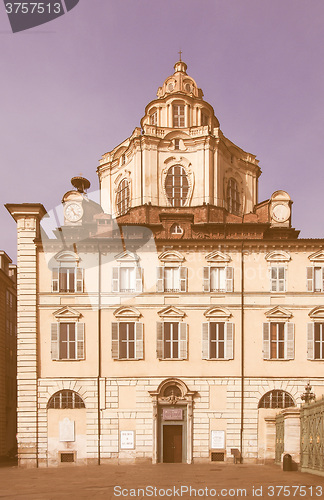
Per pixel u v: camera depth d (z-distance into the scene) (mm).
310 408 32500
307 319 42906
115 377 42188
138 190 52969
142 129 58312
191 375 42250
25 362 42312
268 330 42688
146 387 42094
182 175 53375
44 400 41969
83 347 42531
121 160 57562
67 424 41750
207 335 42656
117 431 41594
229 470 35438
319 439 30516
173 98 56469
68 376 42250
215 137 53500
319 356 42500
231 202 56562
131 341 42844
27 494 24656
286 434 35656
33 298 43156
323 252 43500
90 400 41969
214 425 41719
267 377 42219
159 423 41812
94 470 37062
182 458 41531
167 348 42719
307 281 43281
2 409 56562
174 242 43812
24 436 41562
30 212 44219
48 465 41219
